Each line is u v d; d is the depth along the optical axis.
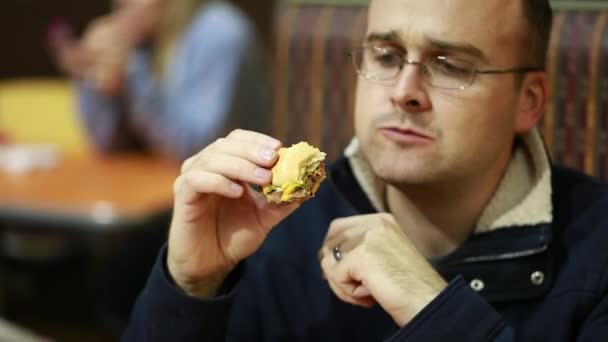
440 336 1.08
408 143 1.15
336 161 1.32
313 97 1.92
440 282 1.14
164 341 1.18
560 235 1.26
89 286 3.56
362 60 1.21
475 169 1.18
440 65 1.14
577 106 1.64
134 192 2.58
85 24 4.67
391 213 1.31
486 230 1.24
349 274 1.17
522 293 1.23
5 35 4.74
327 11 1.90
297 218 1.39
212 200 1.18
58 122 3.39
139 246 2.57
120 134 3.21
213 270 1.20
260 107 3.23
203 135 3.04
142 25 3.12
